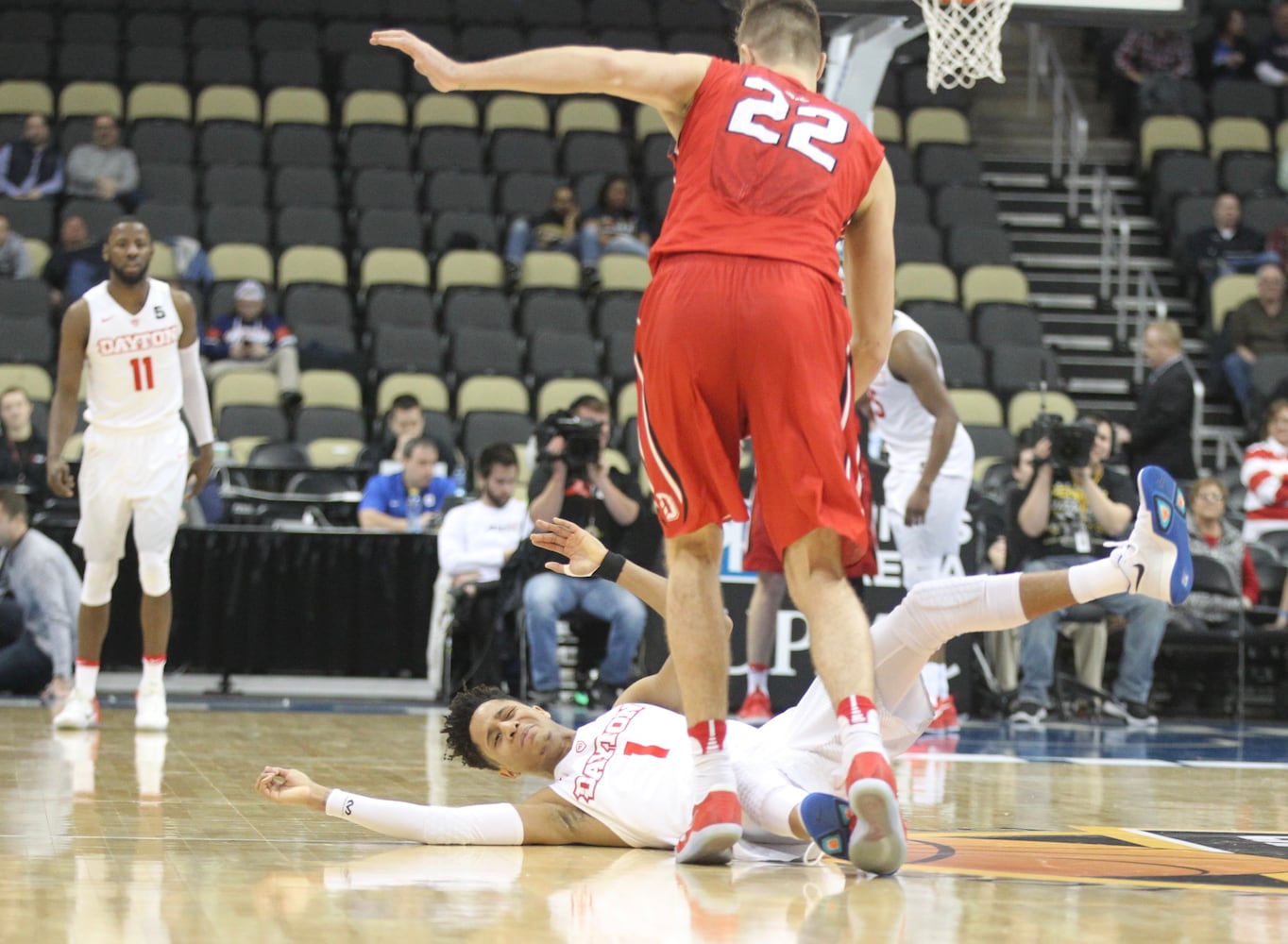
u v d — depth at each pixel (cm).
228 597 997
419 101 1788
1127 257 1695
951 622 367
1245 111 1886
